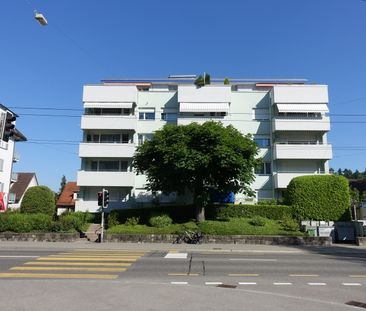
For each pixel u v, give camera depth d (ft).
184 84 156.87
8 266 46.78
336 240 99.45
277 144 127.75
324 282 38.93
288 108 129.18
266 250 74.69
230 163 92.84
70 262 50.83
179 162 91.15
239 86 162.50
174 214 109.60
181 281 38.19
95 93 133.39
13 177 167.84
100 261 52.39
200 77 139.64
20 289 32.22
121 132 134.10
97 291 31.58
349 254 69.26
